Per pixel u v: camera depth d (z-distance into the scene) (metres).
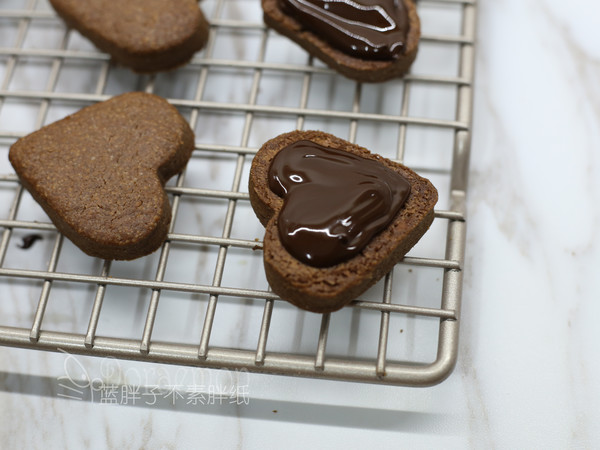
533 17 0.31
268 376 0.27
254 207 0.26
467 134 0.28
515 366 0.27
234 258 0.28
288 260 0.24
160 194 0.26
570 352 0.27
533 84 0.30
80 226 0.26
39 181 0.26
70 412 0.27
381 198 0.25
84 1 0.29
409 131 0.30
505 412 0.26
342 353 0.27
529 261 0.28
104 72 0.30
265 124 0.30
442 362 0.25
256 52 0.31
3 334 0.25
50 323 0.28
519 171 0.29
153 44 0.28
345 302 0.25
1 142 0.30
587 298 0.27
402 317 0.27
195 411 0.26
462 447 0.26
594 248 0.28
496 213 0.28
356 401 0.26
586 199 0.28
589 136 0.29
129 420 0.26
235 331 0.27
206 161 0.29
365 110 0.30
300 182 0.25
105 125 0.27
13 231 0.29
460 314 0.27
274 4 0.29
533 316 0.27
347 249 0.24
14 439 0.26
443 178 0.29
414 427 0.26
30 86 0.31
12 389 0.27
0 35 0.32
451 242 0.26
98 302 0.26
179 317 0.27
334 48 0.28
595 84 0.30
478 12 0.31
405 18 0.28
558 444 0.26
